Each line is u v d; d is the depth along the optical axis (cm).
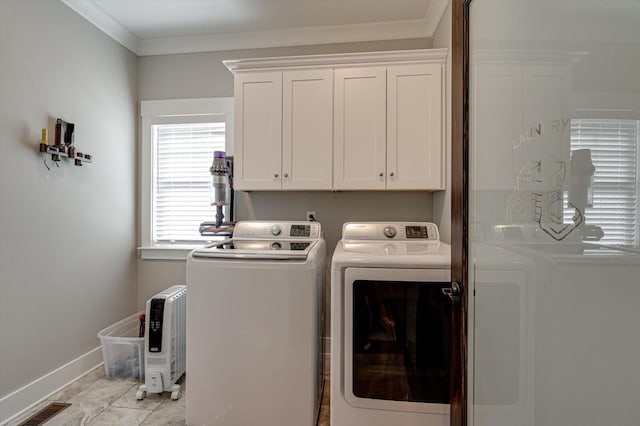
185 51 253
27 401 172
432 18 217
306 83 202
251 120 206
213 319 154
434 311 133
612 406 45
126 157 249
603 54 46
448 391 132
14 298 167
